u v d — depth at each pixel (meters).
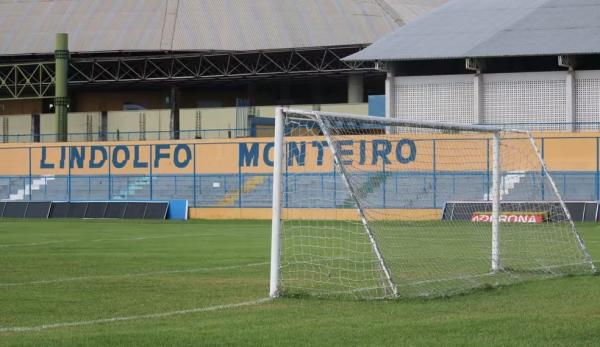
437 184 49.25
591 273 19.78
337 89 77.25
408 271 20.48
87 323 13.55
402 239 31.80
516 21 61.84
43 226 45.94
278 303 15.46
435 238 32.06
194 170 57.25
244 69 74.50
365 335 12.09
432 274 19.83
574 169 50.78
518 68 60.66
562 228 38.41
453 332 12.25
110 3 81.50
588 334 12.01
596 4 61.97
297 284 18.17
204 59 73.56
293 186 52.62
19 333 12.67
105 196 61.94
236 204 57.91
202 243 32.28
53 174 63.62
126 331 12.63
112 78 76.50
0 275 20.75
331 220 49.25
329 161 52.44
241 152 58.88
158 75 76.19
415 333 12.20
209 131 70.25
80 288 18.09
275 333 12.28
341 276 19.62
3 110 81.56
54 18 81.06
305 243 30.59
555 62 59.84
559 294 16.11
